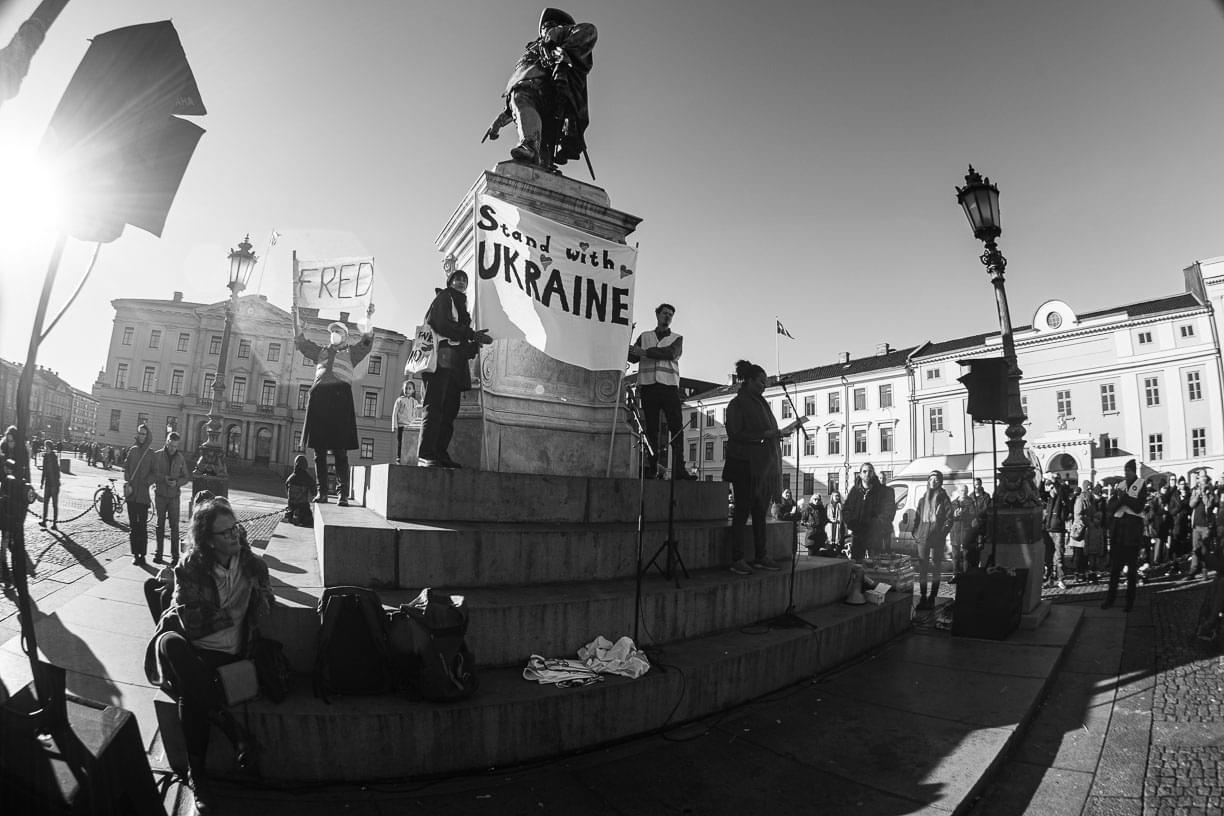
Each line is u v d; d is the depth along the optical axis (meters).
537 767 3.23
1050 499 11.20
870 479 10.09
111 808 1.82
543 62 6.79
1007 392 7.61
